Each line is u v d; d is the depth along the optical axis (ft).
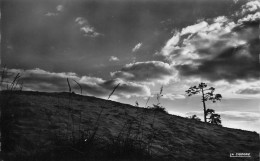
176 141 29.19
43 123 24.85
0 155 17.24
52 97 36.37
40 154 18.31
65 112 30.19
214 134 36.19
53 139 21.43
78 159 18.17
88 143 20.44
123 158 19.97
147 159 20.83
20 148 19.26
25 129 22.50
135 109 40.81
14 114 24.64
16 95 30.94
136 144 22.40
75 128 25.61
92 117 31.17
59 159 17.71
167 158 22.58
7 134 20.72
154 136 28.63
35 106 28.91
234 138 35.27
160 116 39.96
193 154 25.84
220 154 27.27
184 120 41.37
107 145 21.22
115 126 29.68
